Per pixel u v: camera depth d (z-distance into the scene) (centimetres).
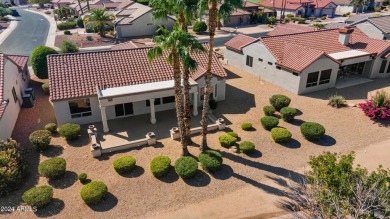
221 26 7756
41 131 2386
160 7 1927
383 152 2298
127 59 3008
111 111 2800
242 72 4206
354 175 1370
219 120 2645
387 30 4503
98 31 6931
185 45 1847
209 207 1773
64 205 1778
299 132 2578
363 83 3691
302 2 9031
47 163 2016
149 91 2609
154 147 2364
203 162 2039
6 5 12075
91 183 1858
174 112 2962
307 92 3409
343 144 2405
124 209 1753
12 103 2777
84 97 2638
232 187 1930
